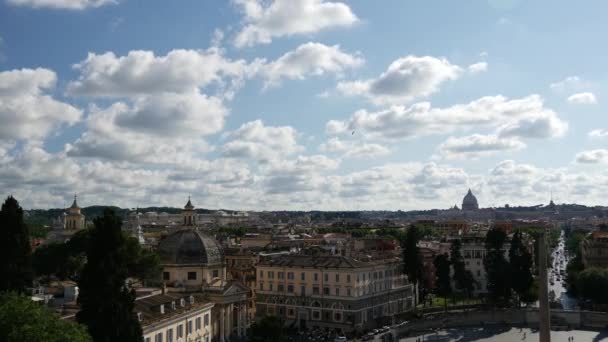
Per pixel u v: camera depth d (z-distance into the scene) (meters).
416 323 189.62
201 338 137.25
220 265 173.88
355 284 184.12
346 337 173.12
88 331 88.94
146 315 114.44
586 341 174.88
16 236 98.50
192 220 178.62
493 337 180.25
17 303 74.19
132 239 161.25
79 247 184.12
